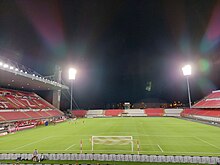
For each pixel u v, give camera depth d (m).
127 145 22.73
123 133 32.09
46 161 17.53
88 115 91.44
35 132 35.94
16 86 63.22
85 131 35.59
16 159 18.25
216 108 55.84
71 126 45.56
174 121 55.03
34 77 51.03
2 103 48.59
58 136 30.38
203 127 39.00
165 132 32.53
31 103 61.22
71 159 17.84
